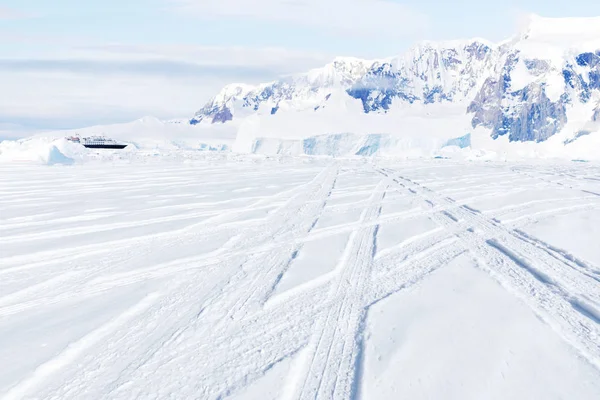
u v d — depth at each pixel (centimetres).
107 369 371
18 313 480
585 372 370
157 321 461
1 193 1366
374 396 335
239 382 352
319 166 2711
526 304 511
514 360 387
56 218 976
